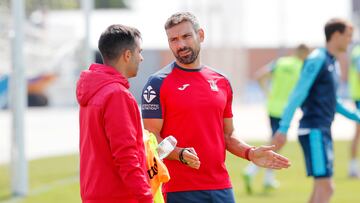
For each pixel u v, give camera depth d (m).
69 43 39.78
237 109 70.00
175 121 12.04
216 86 12.24
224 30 73.38
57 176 28.23
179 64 12.19
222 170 12.26
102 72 10.38
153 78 12.15
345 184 25.45
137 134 10.33
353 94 28.55
